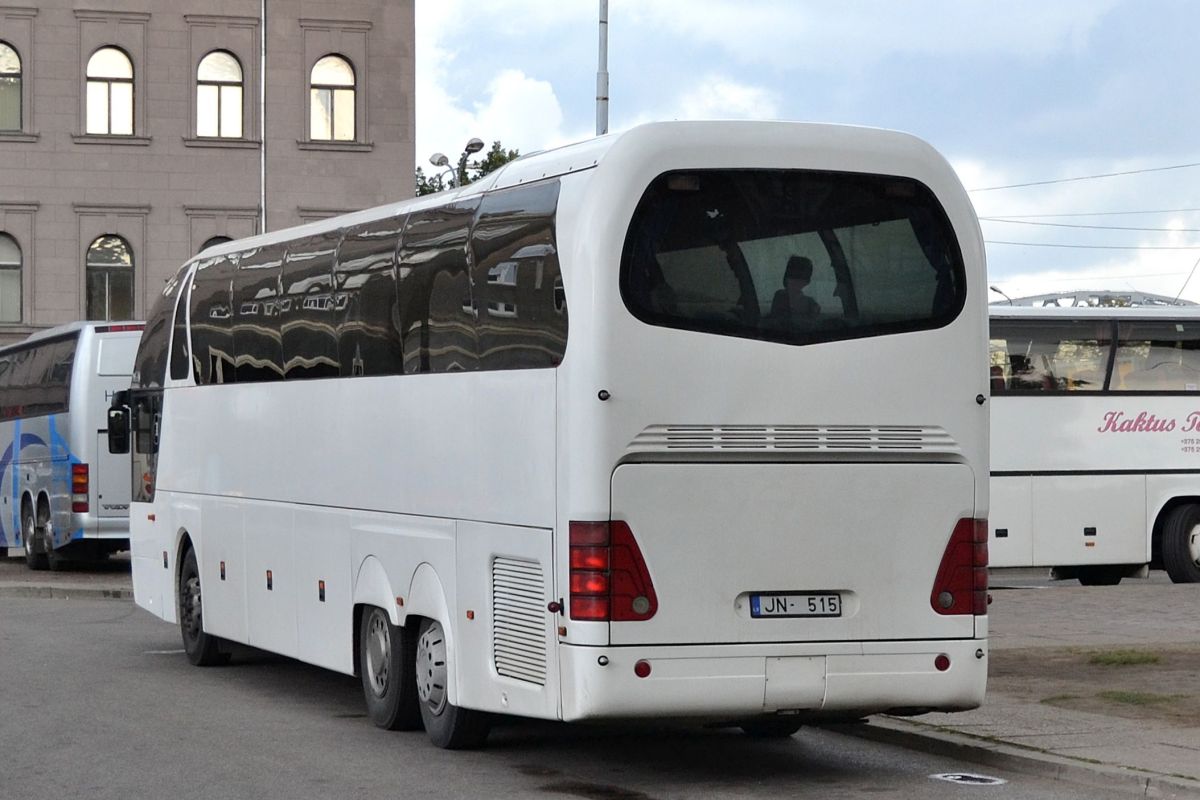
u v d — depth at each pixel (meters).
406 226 13.73
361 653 14.41
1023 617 22.17
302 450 15.67
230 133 57.19
